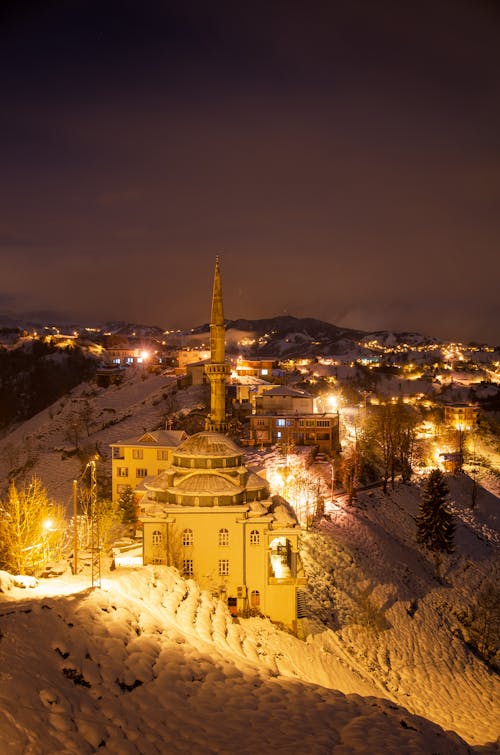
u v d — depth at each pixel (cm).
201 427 13638
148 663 3341
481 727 5159
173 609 4712
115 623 3672
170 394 16412
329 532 8469
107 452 13250
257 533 5794
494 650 7119
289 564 6112
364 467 11962
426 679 5969
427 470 12750
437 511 8731
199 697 3162
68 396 19475
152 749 2525
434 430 16650
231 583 5756
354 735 2859
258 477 6344
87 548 6116
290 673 4547
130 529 7662
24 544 5534
